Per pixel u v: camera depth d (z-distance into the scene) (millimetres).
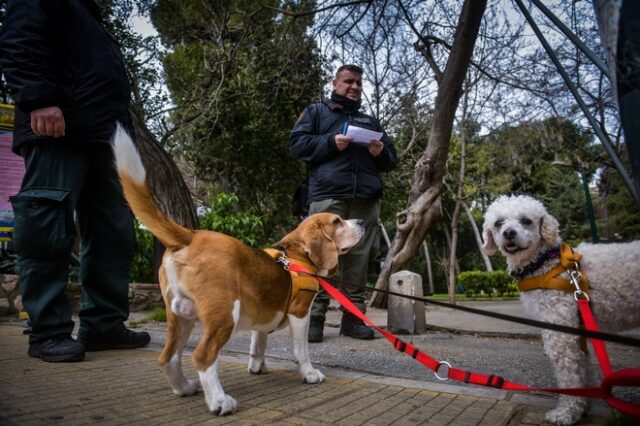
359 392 2408
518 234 2232
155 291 6590
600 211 19594
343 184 4199
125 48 9359
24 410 1925
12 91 2660
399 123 14320
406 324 4758
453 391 2443
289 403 2189
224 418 1949
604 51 1409
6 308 5633
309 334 4027
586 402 2049
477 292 19266
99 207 3305
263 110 12992
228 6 11109
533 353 3584
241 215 8109
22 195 2848
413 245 7742
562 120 7855
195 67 12594
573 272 2109
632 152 1338
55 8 2828
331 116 4500
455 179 16938
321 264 2912
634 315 2168
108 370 2715
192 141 14570
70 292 6078
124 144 2217
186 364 2953
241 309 2303
